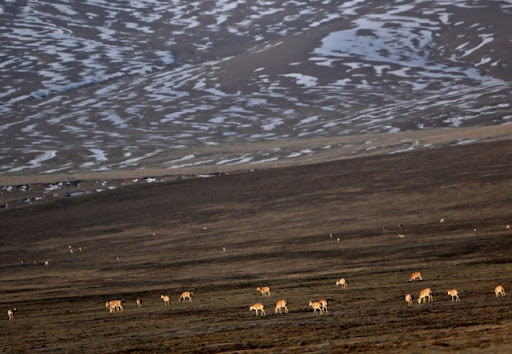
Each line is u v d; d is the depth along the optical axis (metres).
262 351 83.62
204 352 87.94
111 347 101.19
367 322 103.56
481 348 70.31
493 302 113.81
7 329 141.50
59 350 103.00
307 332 97.94
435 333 84.50
